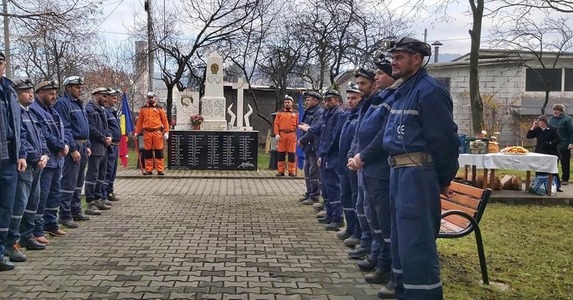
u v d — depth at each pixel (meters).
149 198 10.61
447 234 5.29
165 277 5.35
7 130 5.50
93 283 5.12
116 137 10.00
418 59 4.21
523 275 5.59
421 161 4.03
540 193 10.80
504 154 10.84
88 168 8.69
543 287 5.21
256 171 15.68
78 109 7.95
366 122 5.24
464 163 10.88
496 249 6.65
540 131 12.75
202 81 22.75
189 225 7.96
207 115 16.23
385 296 4.79
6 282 5.13
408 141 4.07
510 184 11.30
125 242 6.82
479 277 5.48
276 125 14.65
